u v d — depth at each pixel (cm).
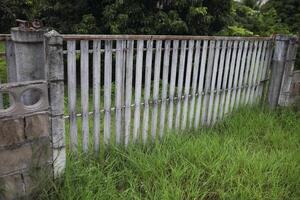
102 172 290
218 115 445
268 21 771
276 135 404
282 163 329
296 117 488
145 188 276
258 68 482
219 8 634
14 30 248
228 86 441
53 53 242
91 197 252
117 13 562
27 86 234
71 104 287
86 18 575
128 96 328
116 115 325
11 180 243
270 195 279
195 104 409
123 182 289
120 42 302
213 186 291
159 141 377
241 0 961
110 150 327
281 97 509
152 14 579
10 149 236
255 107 491
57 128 260
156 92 354
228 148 352
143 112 351
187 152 336
